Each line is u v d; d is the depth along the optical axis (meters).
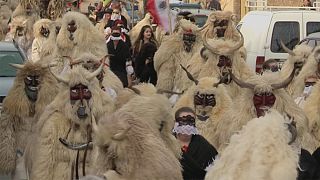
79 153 14.73
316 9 42.75
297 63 21.22
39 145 14.82
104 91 16.02
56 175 14.71
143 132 11.28
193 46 23.00
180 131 14.56
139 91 14.57
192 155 14.45
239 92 19.34
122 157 11.14
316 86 17.30
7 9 37.72
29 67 16.81
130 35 32.59
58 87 16.30
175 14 32.69
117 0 33.56
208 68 20.44
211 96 17.03
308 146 15.80
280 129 9.82
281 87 15.52
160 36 29.94
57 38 22.28
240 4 51.78
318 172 13.23
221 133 16.58
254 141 9.79
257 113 15.52
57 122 14.83
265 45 30.22
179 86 22.41
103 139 11.19
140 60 27.70
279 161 9.64
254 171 9.62
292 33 30.38
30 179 15.35
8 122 16.80
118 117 11.34
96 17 38.75
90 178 10.28
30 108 16.89
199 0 54.56
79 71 14.89
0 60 23.22
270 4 50.09
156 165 11.12
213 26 22.95
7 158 16.62
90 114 14.82
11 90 16.95
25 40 33.28
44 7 35.34
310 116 16.95
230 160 9.88
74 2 39.81
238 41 21.88
